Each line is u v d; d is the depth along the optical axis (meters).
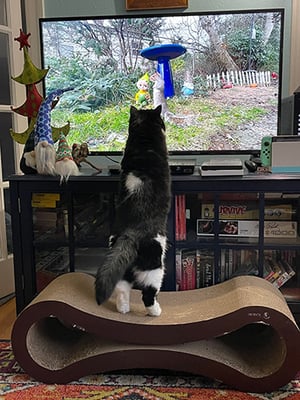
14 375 1.58
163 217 1.59
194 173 1.91
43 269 2.03
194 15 2.11
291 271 1.96
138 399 1.43
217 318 1.44
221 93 2.15
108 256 1.52
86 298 1.59
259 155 2.15
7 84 2.44
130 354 1.49
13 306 2.30
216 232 1.90
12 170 2.48
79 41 2.19
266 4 2.25
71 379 1.52
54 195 1.94
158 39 2.15
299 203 1.93
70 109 2.23
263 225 1.85
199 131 2.18
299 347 1.41
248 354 1.59
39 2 2.40
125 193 1.57
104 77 2.20
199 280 1.98
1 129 2.43
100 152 2.25
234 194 1.88
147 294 1.54
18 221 1.94
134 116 1.68
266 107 2.13
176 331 1.46
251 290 1.59
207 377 1.53
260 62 2.11
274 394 1.45
